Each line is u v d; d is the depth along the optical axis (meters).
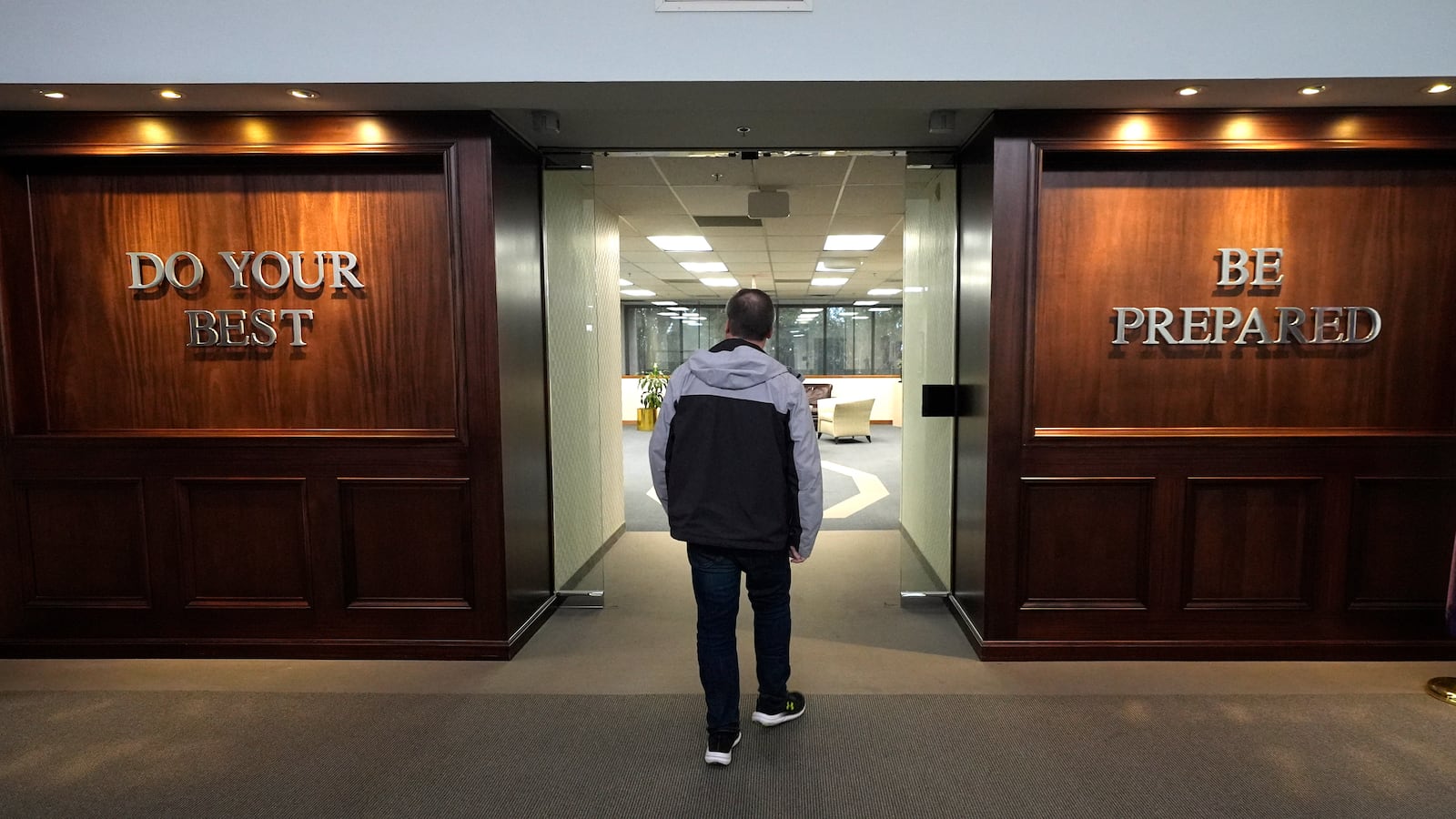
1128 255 3.09
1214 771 2.30
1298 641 3.15
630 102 2.90
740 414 2.26
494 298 3.08
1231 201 3.06
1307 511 3.10
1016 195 3.02
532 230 3.53
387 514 3.18
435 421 3.21
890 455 9.83
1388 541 3.11
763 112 3.05
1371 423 3.11
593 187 4.34
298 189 3.14
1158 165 3.06
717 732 2.32
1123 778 2.26
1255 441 3.05
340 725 2.62
